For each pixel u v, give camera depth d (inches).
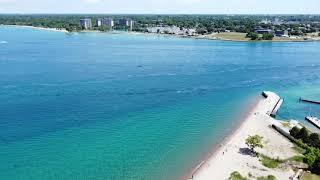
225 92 5984.3
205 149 3614.7
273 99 5620.1
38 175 3048.7
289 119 4891.7
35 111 4626.0
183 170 3169.3
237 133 4033.0
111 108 4837.6
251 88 6358.3
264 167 3213.6
